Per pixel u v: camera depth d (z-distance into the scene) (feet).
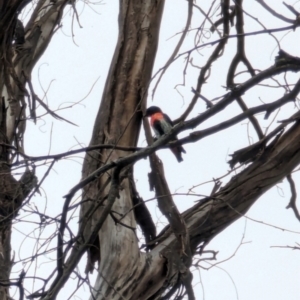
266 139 34.47
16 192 30.89
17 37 42.68
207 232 33.83
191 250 33.71
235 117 27.17
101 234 32.94
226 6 38.78
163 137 26.50
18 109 38.96
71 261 26.48
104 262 32.40
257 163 34.53
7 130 37.09
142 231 34.45
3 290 30.14
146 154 26.37
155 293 32.53
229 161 34.76
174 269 32.60
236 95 26.23
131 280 32.17
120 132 35.04
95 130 35.42
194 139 26.61
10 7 33.58
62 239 27.12
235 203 34.06
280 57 27.68
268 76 26.53
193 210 34.37
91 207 29.99
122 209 33.09
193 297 32.58
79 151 27.68
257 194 34.19
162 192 32.96
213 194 34.42
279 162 34.37
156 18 37.40
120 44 36.83
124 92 35.81
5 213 31.76
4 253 31.55
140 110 35.45
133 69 36.27
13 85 39.63
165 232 34.24
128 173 32.99
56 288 26.14
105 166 26.35
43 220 27.14
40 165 27.73
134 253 32.55
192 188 29.91
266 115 28.17
